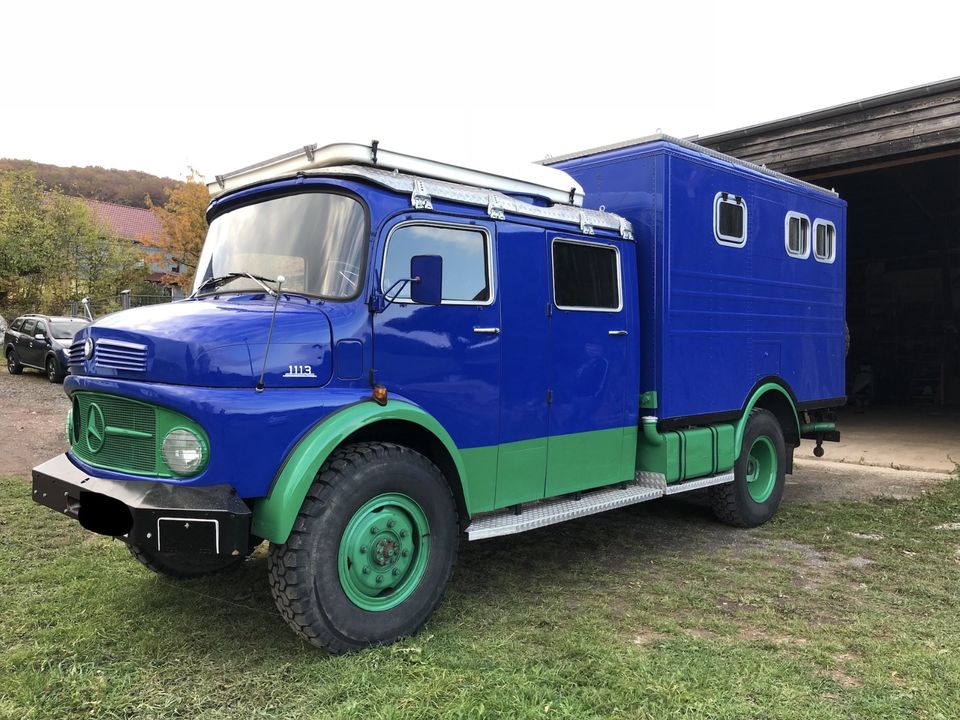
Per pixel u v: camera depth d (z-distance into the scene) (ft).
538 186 15.58
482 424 13.65
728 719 9.56
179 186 87.30
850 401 54.13
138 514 10.18
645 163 17.44
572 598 14.24
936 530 19.43
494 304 13.85
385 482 11.62
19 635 11.75
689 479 18.11
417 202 12.76
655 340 17.20
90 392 11.76
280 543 10.63
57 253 85.40
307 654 11.30
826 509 21.86
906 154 29.22
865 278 56.54
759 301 20.63
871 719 9.64
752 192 20.34
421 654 11.28
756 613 13.48
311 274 12.44
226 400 10.43
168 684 10.38
